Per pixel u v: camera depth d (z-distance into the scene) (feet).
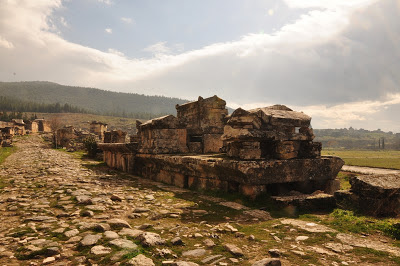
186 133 45.80
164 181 39.75
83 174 45.39
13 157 76.89
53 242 15.06
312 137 30.94
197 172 33.06
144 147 46.42
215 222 20.34
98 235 16.06
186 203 26.53
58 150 108.58
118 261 12.76
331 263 12.98
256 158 27.53
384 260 13.37
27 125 204.95
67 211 22.00
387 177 22.74
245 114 27.86
